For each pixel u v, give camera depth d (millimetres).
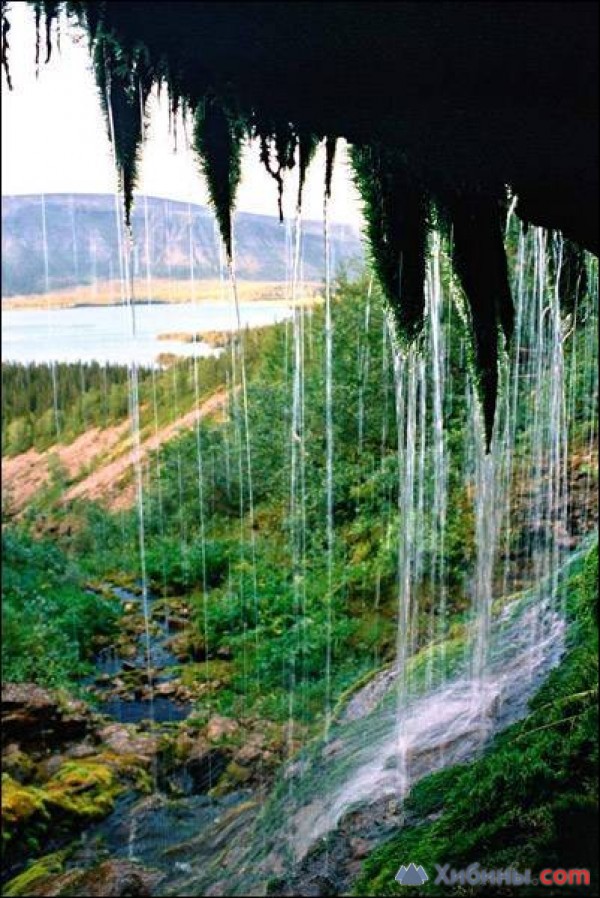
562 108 1627
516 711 3988
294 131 1925
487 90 1615
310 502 9227
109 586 10195
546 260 3699
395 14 1453
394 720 4922
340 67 1616
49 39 1691
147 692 6988
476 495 6910
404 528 6816
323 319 9445
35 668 7098
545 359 7391
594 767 2539
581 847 2234
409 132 1823
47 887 4059
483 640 5684
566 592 5500
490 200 2291
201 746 5762
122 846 4484
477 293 2578
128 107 2039
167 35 1638
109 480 13469
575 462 7578
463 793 3000
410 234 2332
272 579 8789
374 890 2727
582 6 1390
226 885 3680
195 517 10875
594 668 3312
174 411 14531
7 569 9602
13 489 14883
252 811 4566
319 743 5324
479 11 1423
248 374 11750
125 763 5453
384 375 8828
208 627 8203
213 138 2086
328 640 7273
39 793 4883
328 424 8641
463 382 7879
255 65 1668
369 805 3707
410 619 7016
